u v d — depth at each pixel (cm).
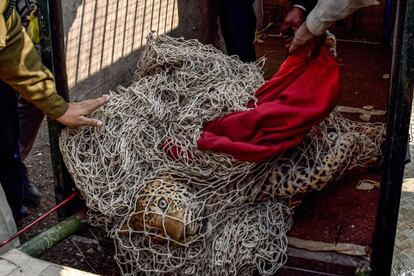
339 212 244
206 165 206
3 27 178
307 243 224
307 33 203
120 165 210
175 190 202
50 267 167
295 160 213
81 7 247
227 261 200
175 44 256
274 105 203
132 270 211
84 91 258
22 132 280
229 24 322
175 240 197
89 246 247
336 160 215
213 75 233
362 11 442
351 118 322
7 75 193
